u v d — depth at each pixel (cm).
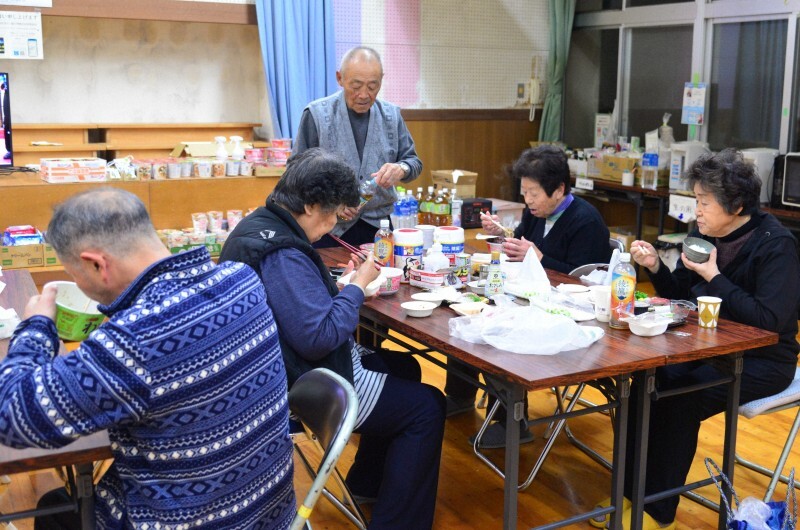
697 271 264
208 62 600
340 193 227
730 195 256
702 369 260
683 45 622
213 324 145
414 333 242
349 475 285
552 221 341
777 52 554
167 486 147
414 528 240
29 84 545
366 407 237
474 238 478
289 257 222
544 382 199
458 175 550
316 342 218
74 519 175
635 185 596
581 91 713
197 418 145
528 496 292
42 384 134
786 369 267
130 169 436
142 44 575
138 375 136
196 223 450
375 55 357
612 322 246
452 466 314
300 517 162
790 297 254
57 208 146
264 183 471
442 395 247
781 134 555
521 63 696
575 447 332
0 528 248
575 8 705
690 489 256
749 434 350
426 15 643
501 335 225
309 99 588
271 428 157
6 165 458
